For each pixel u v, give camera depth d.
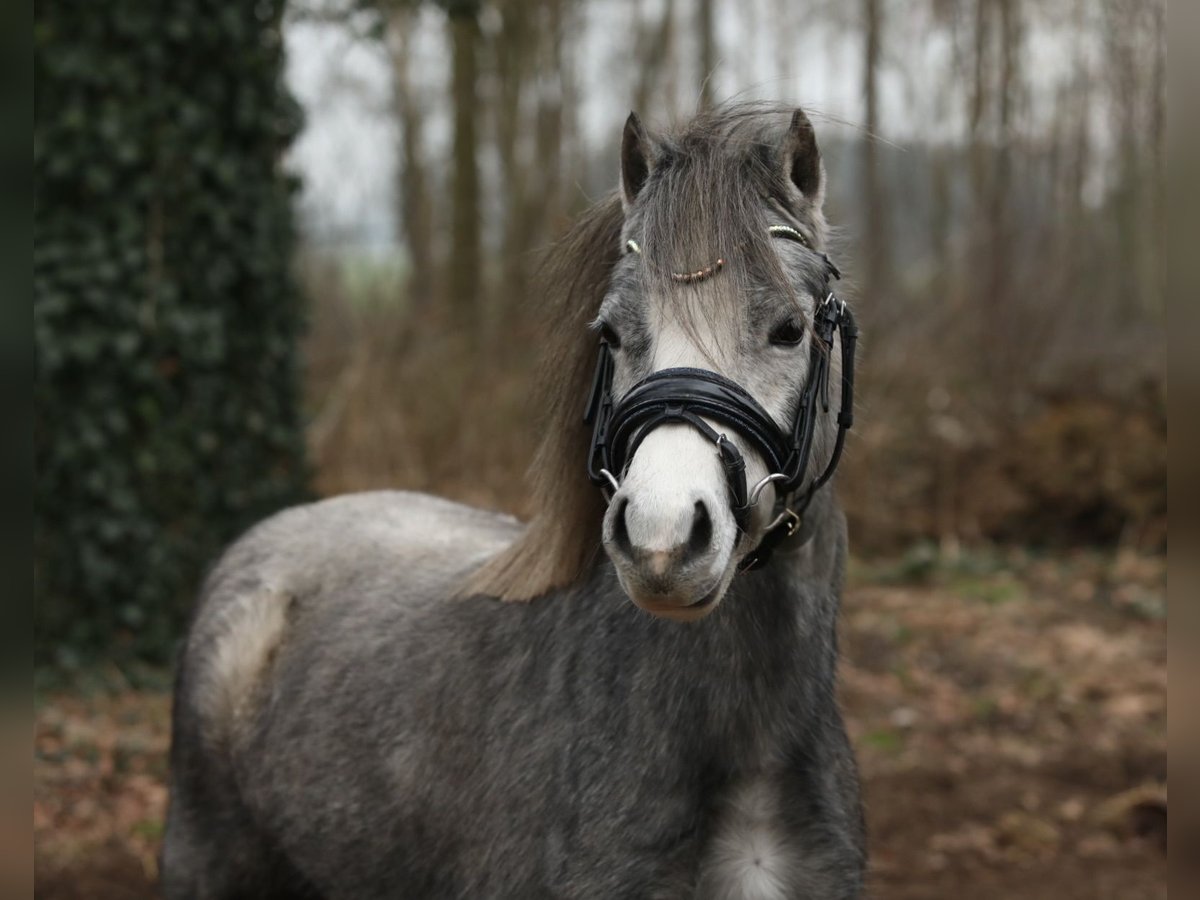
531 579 2.14
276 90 5.55
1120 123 12.78
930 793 4.77
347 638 2.58
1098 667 6.27
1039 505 8.78
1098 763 5.08
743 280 1.78
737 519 1.72
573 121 11.62
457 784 2.19
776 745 2.01
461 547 2.74
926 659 6.38
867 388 8.93
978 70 12.62
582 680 2.05
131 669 5.25
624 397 1.79
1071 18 13.03
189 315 5.34
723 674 1.98
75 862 3.80
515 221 11.10
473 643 2.29
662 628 1.99
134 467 5.32
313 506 3.11
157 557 5.30
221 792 2.76
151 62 5.21
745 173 1.90
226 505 5.50
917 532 8.62
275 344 5.60
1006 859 4.25
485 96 11.80
